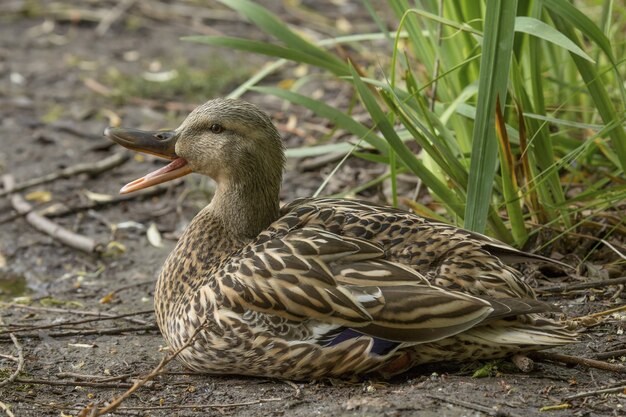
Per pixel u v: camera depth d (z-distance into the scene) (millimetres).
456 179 9828
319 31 18688
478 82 9734
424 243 8320
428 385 8062
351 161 13953
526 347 8086
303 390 8242
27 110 16453
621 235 10555
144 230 12945
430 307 7844
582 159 11266
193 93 16922
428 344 8125
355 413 7656
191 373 8836
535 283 10047
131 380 8797
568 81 12023
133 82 17141
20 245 12633
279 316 8156
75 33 19781
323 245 8227
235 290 8234
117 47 19078
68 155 14977
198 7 20781
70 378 8891
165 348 9609
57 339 9852
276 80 17172
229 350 8336
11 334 9789
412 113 10078
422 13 9625
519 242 10141
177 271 9078
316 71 17406
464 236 8406
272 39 18953
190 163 9383
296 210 8867
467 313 7781
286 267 8164
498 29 8992
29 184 13953
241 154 9094
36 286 11664
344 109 15414
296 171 13891
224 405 8078
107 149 15164
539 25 9102
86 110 16359
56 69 18078
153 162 14750
